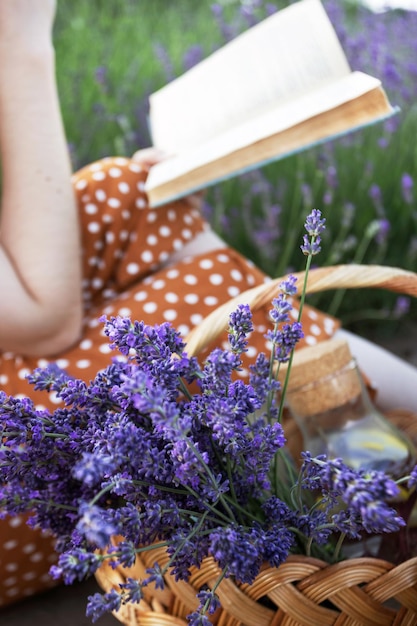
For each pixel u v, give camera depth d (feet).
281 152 2.46
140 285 2.73
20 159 2.59
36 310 2.56
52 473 1.89
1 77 2.59
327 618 1.88
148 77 5.52
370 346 2.87
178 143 2.89
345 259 4.67
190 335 2.10
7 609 2.78
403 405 2.84
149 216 2.79
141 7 6.66
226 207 4.76
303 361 2.18
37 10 2.61
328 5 4.68
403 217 4.64
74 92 5.02
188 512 1.79
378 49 4.52
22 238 2.59
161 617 1.95
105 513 1.67
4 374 2.64
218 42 5.84
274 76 2.68
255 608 1.88
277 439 1.80
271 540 1.80
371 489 1.60
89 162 4.91
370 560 1.88
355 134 4.55
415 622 1.91
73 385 1.87
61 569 1.63
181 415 1.82
